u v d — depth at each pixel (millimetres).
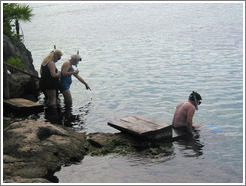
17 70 12859
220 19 31609
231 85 12586
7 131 7539
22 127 7660
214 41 21859
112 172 6520
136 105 10773
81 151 7398
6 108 10852
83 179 6258
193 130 8547
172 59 17375
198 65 15914
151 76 14227
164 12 38562
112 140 7867
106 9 43250
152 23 31375
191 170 6531
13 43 14672
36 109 10641
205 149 7473
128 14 38250
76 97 11891
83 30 29250
